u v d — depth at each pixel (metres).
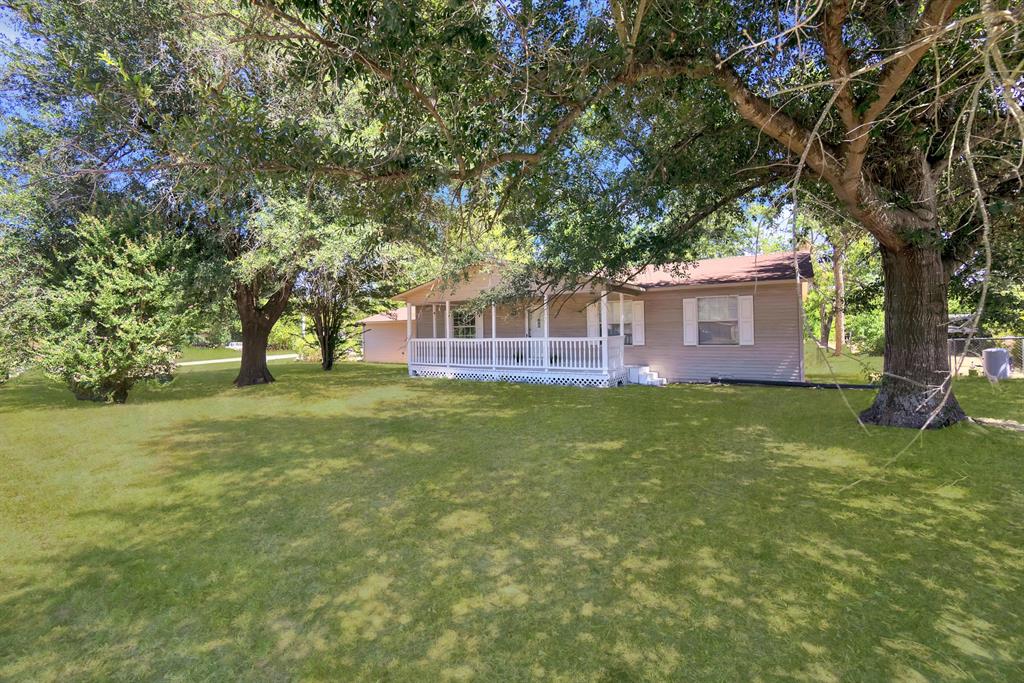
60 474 5.49
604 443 6.39
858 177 4.85
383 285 15.41
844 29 4.61
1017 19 1.82
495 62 3.99
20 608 2.90
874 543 3.40
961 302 10.35
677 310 13.48
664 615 2.67
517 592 2.95
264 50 4.43
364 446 6.56
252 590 3.05
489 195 5.48
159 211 10.46
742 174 6.73
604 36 4.07
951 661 2.26
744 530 3.66
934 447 5.61
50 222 10.50
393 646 2.50
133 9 6.58
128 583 3.16
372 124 6.01
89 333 10.45
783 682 2.16
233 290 11.97
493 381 13.63
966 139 1.84
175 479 5.27
